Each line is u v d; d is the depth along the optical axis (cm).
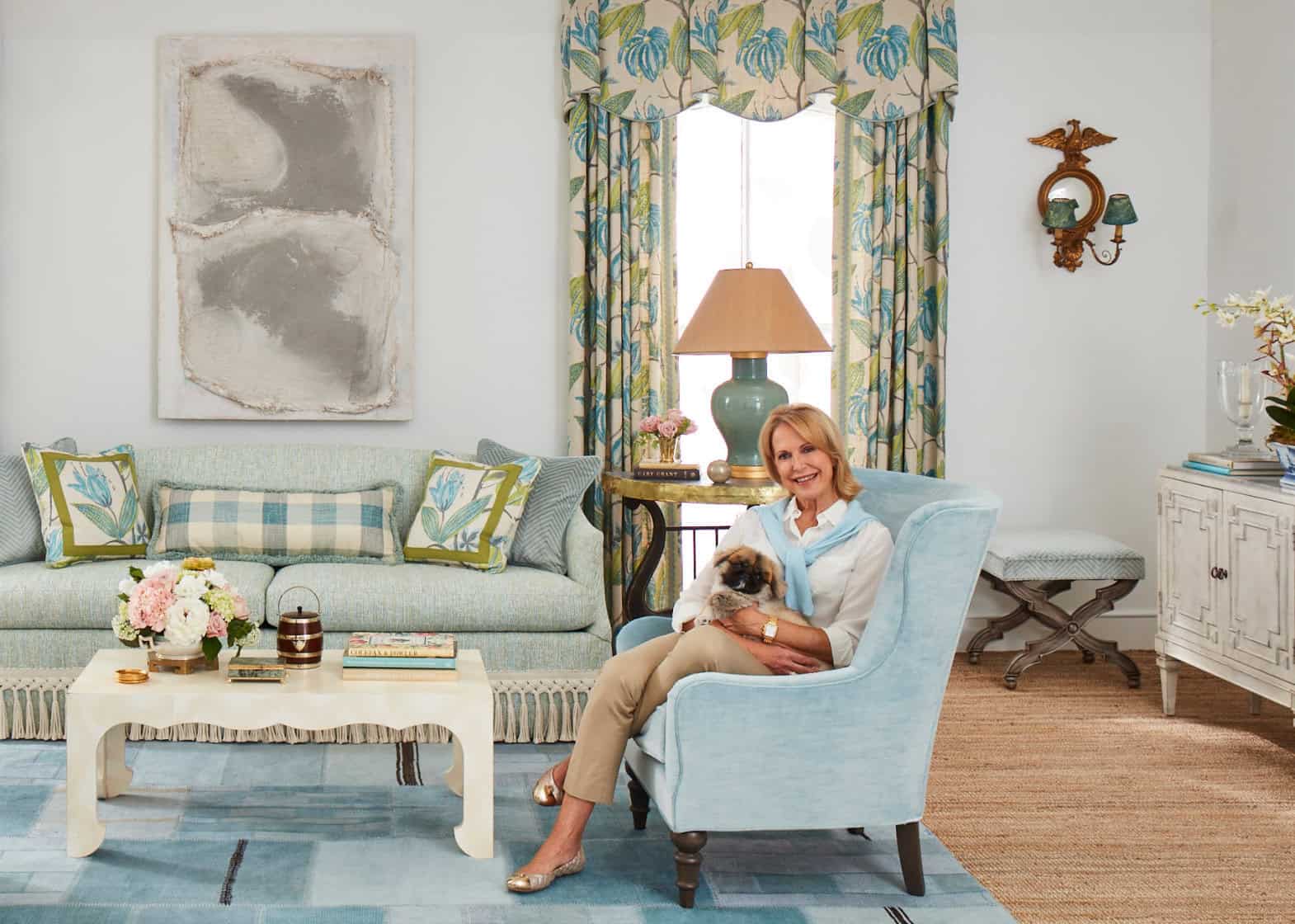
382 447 436
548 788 288
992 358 483
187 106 451
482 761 276
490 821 277
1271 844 291
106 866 266
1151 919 250
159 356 455
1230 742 372
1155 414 488
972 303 482
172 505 398
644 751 269
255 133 453
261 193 454
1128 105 479
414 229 462
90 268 455
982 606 486
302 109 454
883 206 467
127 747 351
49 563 376
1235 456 373
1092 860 281
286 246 456
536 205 466
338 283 458
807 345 408
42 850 274
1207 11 479
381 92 456
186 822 294
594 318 463
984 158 478
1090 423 487
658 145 465
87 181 454
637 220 466
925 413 473
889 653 249
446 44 461
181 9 453
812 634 260
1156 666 461
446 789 323
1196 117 481
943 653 252
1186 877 271
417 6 459
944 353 468
